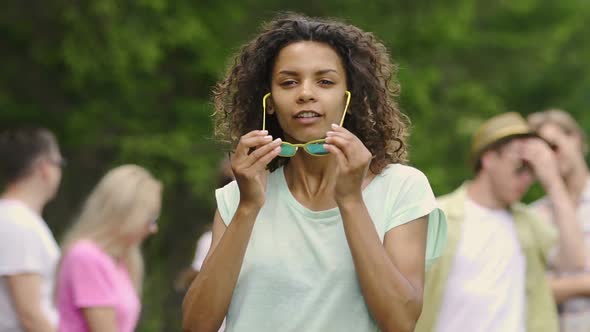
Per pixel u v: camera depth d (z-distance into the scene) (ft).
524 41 54.19
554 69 55.52
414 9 48.65
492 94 53.67
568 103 56.39
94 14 43.09
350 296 10.88
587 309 20.25
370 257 10.50
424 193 11.28
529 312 18.51
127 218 16.85
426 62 49.90
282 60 11.22
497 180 18.80
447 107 51.52
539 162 19.19
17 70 45.73
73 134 45.24
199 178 43.70
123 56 42.93
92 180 47.06
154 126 45.98
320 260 10.95
